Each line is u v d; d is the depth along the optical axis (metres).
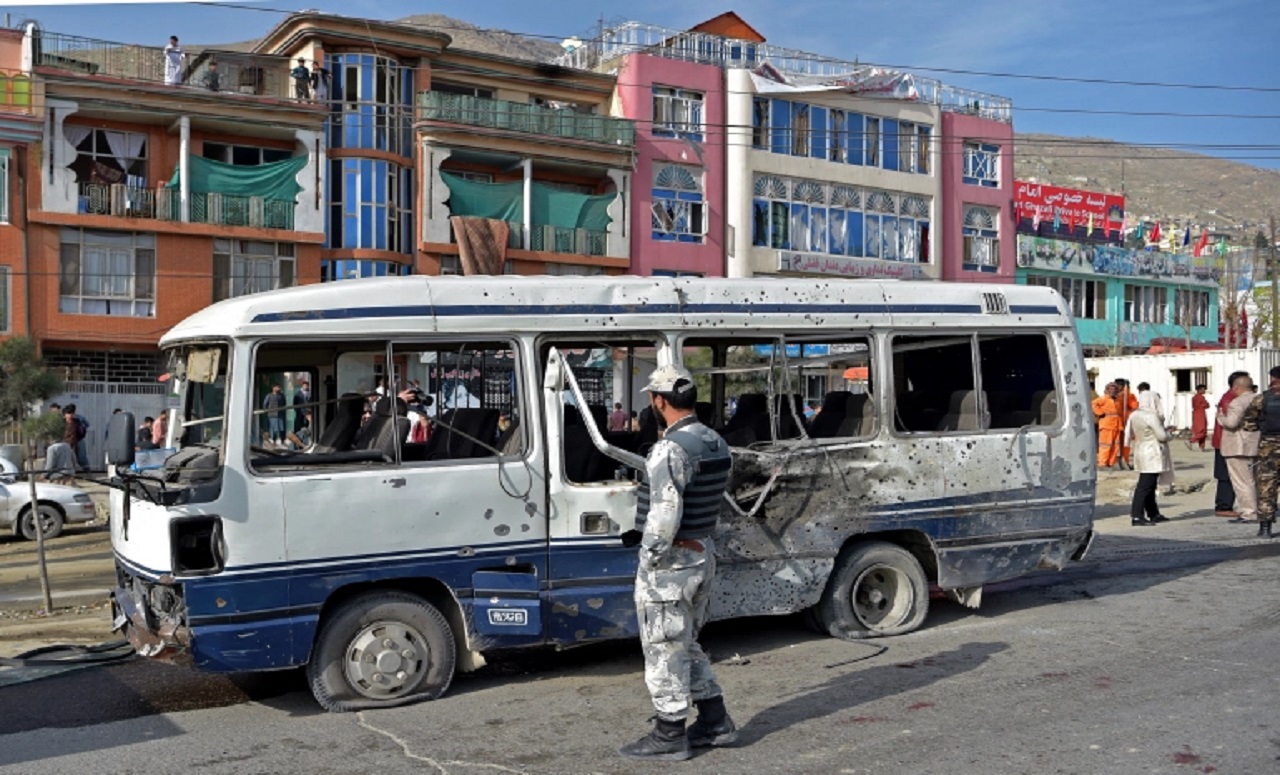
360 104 31.86
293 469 6.21
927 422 8.49
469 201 33.03
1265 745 5.32
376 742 5.72
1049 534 8.30
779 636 7.96
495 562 6.57
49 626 9.17
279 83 31.48
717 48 38.38
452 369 6.79
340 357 6.81
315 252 30.89
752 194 38.00
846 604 7.73
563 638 6.72
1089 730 5.59
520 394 6.74
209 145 30.17
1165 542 12.20
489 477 6.57
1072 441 8.44
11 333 27.20
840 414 7.97
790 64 39.75
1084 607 8.73
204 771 5.32
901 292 7.94
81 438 21.50
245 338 6.18
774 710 6.11
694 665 5.45
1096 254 48.09
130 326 28.61
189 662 6.11
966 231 43.69
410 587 6.57
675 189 36.75
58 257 27.80
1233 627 7.81
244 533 6.03
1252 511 13.62
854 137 40.69
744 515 7.23
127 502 6.54
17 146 27.22
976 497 8.04
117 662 7.61
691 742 5.48
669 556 5.27
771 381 7.48
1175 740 5.41
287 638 6.11
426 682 6.47
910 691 6.40
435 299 6.58
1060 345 8.48
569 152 34.22
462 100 32.75
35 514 9.88
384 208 32.03
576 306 6.89
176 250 29.08
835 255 39.84
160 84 28.31
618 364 7.25
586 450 6.95
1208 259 57.88
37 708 6.55
